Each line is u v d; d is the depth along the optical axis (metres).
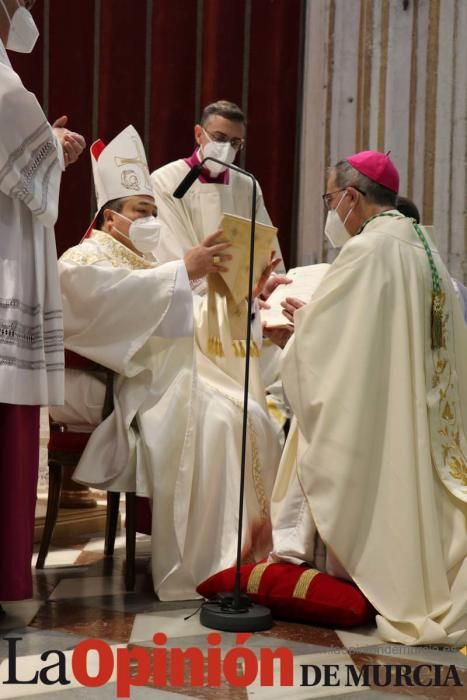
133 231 3.96
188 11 6.45
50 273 3.19
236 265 3.81
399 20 6.06
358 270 3.28
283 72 6.58
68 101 6.20
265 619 3.05
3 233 3.02
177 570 3.51
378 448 3.18
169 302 3.67
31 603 3.36
